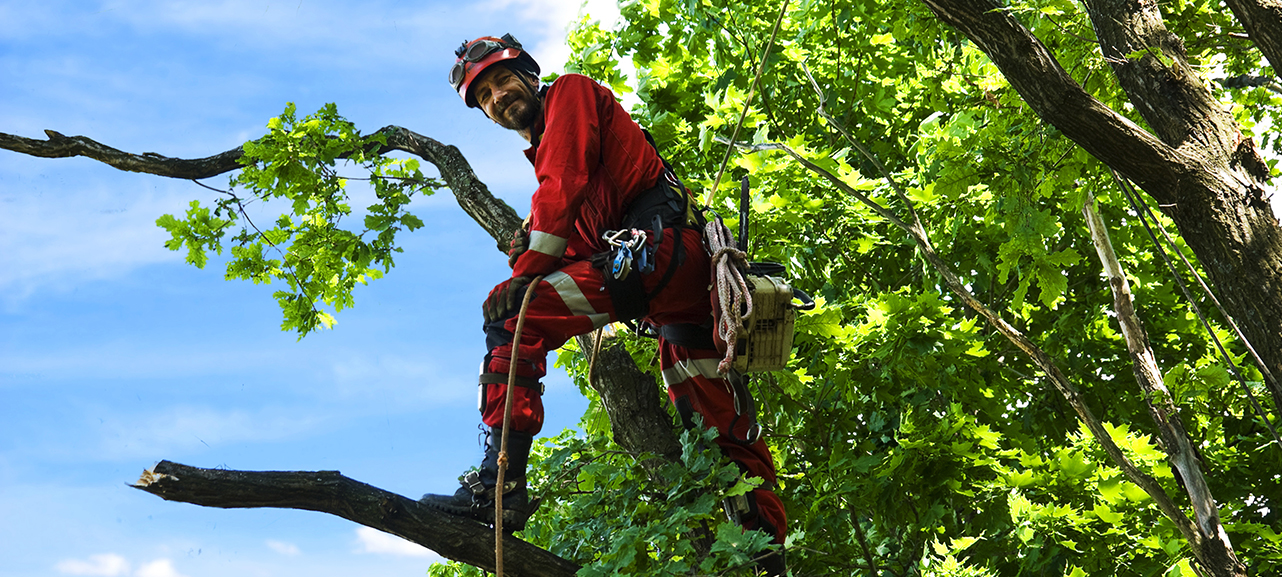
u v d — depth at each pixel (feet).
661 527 8.55
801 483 15.96
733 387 9.63
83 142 15.46
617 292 9.08
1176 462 14.48
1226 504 17.43
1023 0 10.36
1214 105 10.21
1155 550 15.39
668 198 9.48
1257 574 17.33
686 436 9.38
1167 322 20.29
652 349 16.56
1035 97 9.66
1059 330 20.01
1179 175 9.57
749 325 9.18
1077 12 11.93
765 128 14.94
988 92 12.11
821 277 19.47
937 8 9.78
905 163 20.02
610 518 9.62
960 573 14.10
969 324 14.40
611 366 12.30
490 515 9.42
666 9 16.94
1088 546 15.38
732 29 16.79
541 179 9.26
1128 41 10.69
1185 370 15.31
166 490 9.26
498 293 9.08
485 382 9.27
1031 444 16.47
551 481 11.20
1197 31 12.16
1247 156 9.89
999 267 11.90
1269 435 19.39
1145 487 14.07
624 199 9.58
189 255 15.94
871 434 16.37
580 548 9.73
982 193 14.11
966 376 15.30
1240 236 9.44
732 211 16.17
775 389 15.72
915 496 14.87
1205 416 19.16
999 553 15.64
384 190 15.98
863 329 14.48
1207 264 9.75
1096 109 9.48
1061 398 19.74
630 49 17.10
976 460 14.35
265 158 15.49
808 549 15.24
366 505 9.47
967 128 12.21
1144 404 19.56
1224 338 19.92
